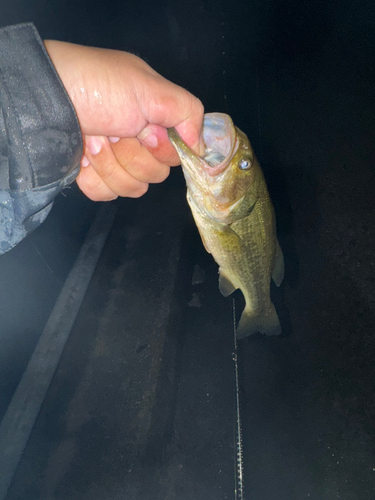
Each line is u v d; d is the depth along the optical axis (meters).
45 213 0.21
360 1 1.50
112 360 0.64
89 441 0.55
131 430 0.56
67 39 0.96
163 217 0.88
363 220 0.78
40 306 0.66
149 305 0.71
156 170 0.26
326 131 1.03
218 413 0.58
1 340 0.57
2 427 0.54
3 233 0.20
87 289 0.73
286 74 1.32
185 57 1.52
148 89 0.21
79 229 0.83
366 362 0.59
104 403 0.59
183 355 0.66
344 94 1.13
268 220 0.34
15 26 0.17
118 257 0.80
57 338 0.63
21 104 0.17
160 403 0.59
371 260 0.71
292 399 0.58
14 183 0.18
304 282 0.71
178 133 0.24
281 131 1.08
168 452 0.54
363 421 0.53
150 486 0.51
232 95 1.30
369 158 0.91
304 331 0.65
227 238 0.33
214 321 0.69
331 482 0.50
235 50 1.53
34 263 0.65
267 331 0.44
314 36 1.45
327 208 0.83
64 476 0.52
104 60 0.20
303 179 0.91
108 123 0.21
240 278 0.37
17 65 0.17
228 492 0.50
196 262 0.79
